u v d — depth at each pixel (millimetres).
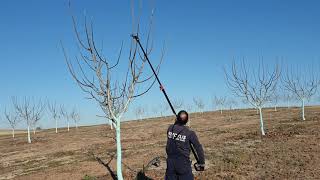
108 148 31719
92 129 71312
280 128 34438
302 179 13680
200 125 53031
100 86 13125
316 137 24625
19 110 53188
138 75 13312
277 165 16234
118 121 13516
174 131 9422
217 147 23953
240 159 18000
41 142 48656
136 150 26922
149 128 57312
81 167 20250
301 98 46281
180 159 9320
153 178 15148
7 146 47812
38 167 24266
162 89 10883
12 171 24000
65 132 69250
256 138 27656
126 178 15766
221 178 14469
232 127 43938
